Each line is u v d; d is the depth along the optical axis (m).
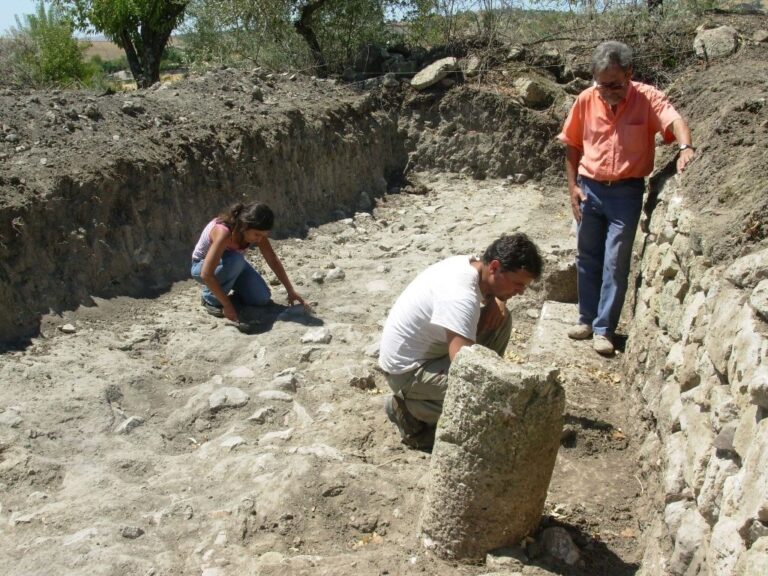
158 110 8.20
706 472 2.88
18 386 4.94
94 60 31.34
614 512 3.85
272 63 11.98
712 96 5.95
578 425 4.49
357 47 11.78
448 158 10.55
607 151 5.23
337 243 8.37
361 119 10.31
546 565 3.37
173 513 3.81
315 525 3.65
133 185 6.93
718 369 3.05
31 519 3.79
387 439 4.43
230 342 5.85
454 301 3.80
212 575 3.32
